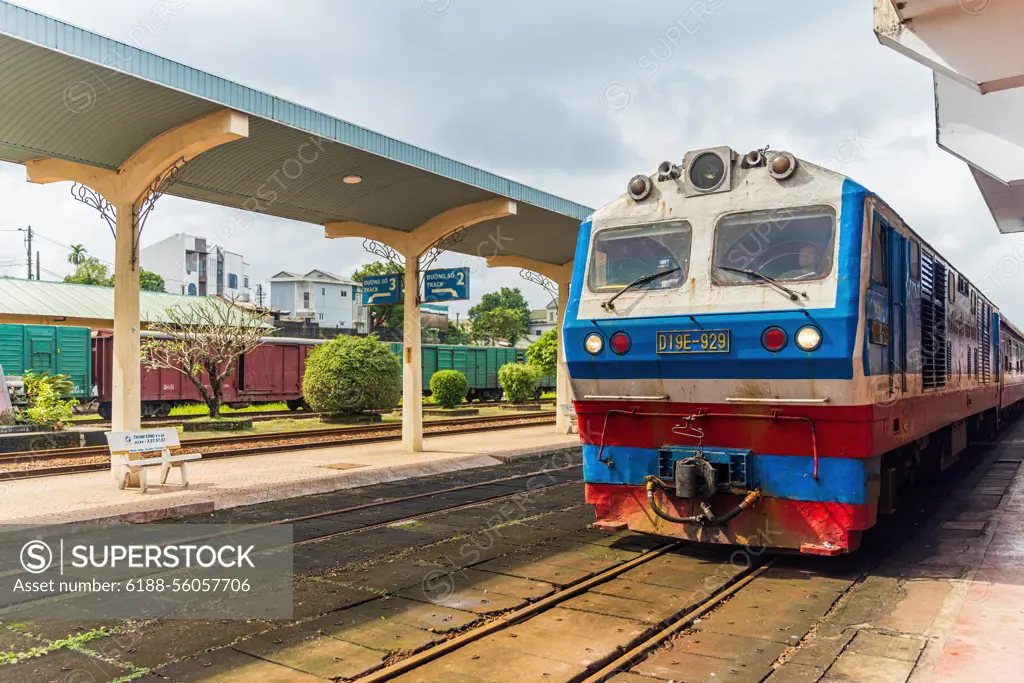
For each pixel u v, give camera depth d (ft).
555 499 35.63
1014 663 15.43
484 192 46.34
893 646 16.89
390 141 38.99
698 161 23.70
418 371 53.67
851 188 21.65
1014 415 86.53
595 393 24.62
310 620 18.44
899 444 24.52
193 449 53.21
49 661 15.93
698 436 23.06
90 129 32.94
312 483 38.47
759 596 20.83
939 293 31.68
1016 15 22.00
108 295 111.75
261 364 96.02
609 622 18.47
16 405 61.52
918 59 23.59
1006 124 28.60
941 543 26.96
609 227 24.94
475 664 15.85
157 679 14.98
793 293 21.24
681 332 22.61
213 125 32.42
